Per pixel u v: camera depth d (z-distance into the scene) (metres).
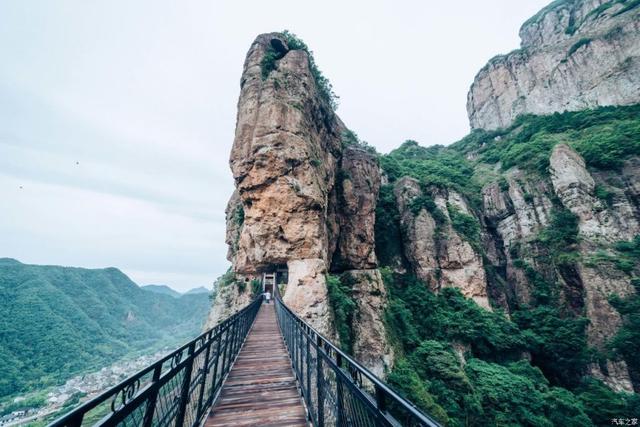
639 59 45.53
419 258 33.81
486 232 40.28
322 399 3.97
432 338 27.34
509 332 27.91
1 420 38.75
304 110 24.94
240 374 6.78
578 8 67.94
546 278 31.78
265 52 27.38
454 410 19.86
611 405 20.33
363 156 36.41
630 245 27.61
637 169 31.80
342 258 29.44
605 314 25.02
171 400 3.05
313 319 18.53
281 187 21.52
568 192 32.84
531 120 57.12
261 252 21.80
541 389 22.27
